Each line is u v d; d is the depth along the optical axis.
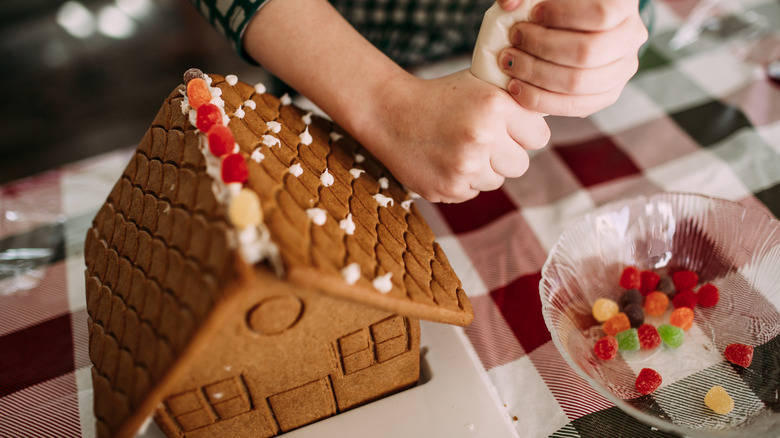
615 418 0.45
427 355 0.48
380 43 0.71
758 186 0.59
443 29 0.71
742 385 0.45
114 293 0.42
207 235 0.36
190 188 0.39
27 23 1.56
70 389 0.49
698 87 0.70
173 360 0.35
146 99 1.37
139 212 0.42
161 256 0.38
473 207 0.60
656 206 0.53
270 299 0.36
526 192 0.61
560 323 0.47
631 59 0.42
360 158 0.47
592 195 0.60
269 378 0.40
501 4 0.41
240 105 0.45
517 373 0.48
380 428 0.44
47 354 0.51
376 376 0.44
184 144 0.41
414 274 0.40
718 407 0.44
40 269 0.56
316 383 0.42
